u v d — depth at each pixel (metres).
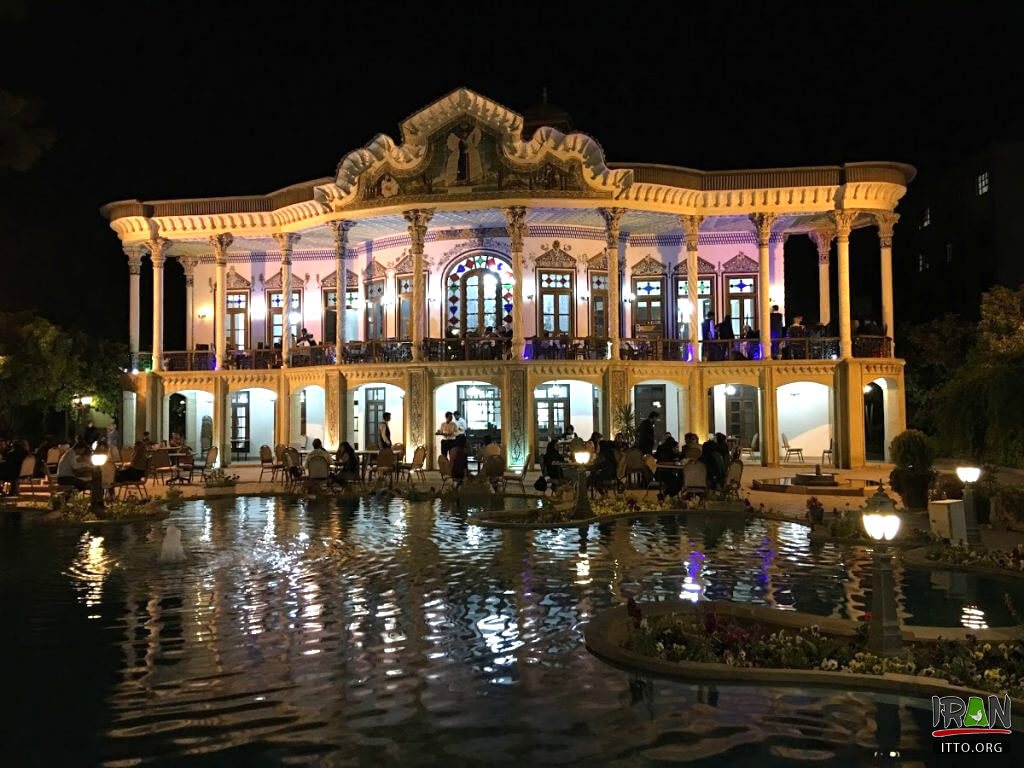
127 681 7.33
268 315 33.41
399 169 27.14
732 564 12.17
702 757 5.81
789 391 30.00
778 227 30.59
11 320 30.75
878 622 7.67
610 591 10.55
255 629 8.89
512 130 26.45
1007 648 7.69
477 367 27.08
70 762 5.80
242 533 15.09
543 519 16.17
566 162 26.59
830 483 20.52
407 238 30.91
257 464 30.98
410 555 12.93
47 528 15.77
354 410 29.14
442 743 6.05
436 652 8.08
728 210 27.92
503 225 29.77
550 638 8.53
